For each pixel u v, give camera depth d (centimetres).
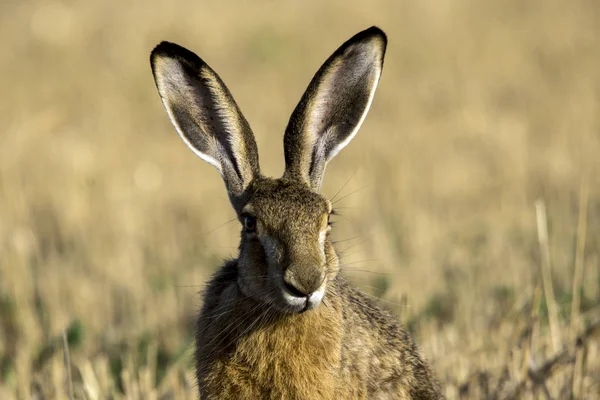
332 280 1479
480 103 4188
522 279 2359
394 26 5497
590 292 2247
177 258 2638
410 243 2638
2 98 4366
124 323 2244
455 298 2283
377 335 1567
